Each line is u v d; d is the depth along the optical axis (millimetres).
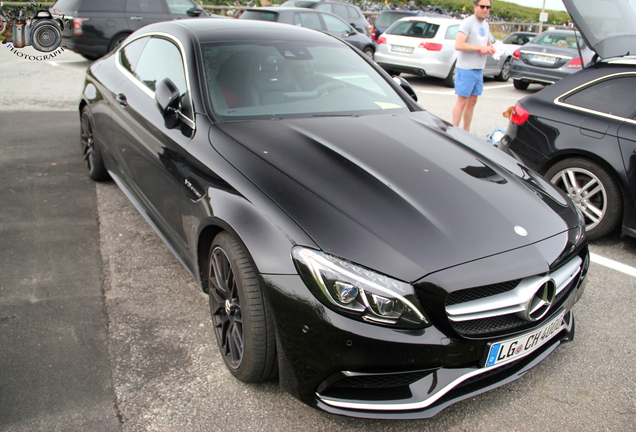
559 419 2273
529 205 2406
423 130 3025
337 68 3422
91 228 3777
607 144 3900
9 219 3805
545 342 2309
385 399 1969
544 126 4262
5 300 2844
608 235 4367
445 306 1923
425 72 11297
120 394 2248
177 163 2709
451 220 2154
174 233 2889
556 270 2225
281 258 1979
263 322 2094
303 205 2096
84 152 4672
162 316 2822
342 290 1859
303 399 2000
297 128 2748
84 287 3037
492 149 3049
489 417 2268
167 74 3209
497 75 13633
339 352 1876
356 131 2820
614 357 2721
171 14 10875
